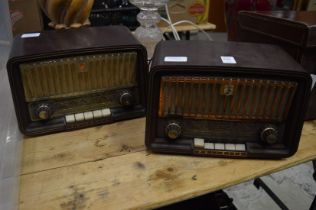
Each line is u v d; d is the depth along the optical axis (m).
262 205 1.43
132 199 0.51
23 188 0.53
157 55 0.61
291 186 1.53
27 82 0.62
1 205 0.49
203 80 0.56
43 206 0.49
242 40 0.90
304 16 0.78
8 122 0.68
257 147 0.61
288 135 0.61
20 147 0.63
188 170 0.58
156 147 0.62
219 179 0.56
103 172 0.57
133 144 0.65
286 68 0.56
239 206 1.42
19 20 0.99
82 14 0.83
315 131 0.70
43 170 0.57
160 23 1.33
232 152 0.61
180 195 0.52
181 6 1.52
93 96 0.68
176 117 0.61
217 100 0.59
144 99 0.72
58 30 0.77
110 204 0.50
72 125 0.68
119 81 0.69
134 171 0.57
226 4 1.40
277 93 0.58
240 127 0.61
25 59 0.59
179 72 0.56
